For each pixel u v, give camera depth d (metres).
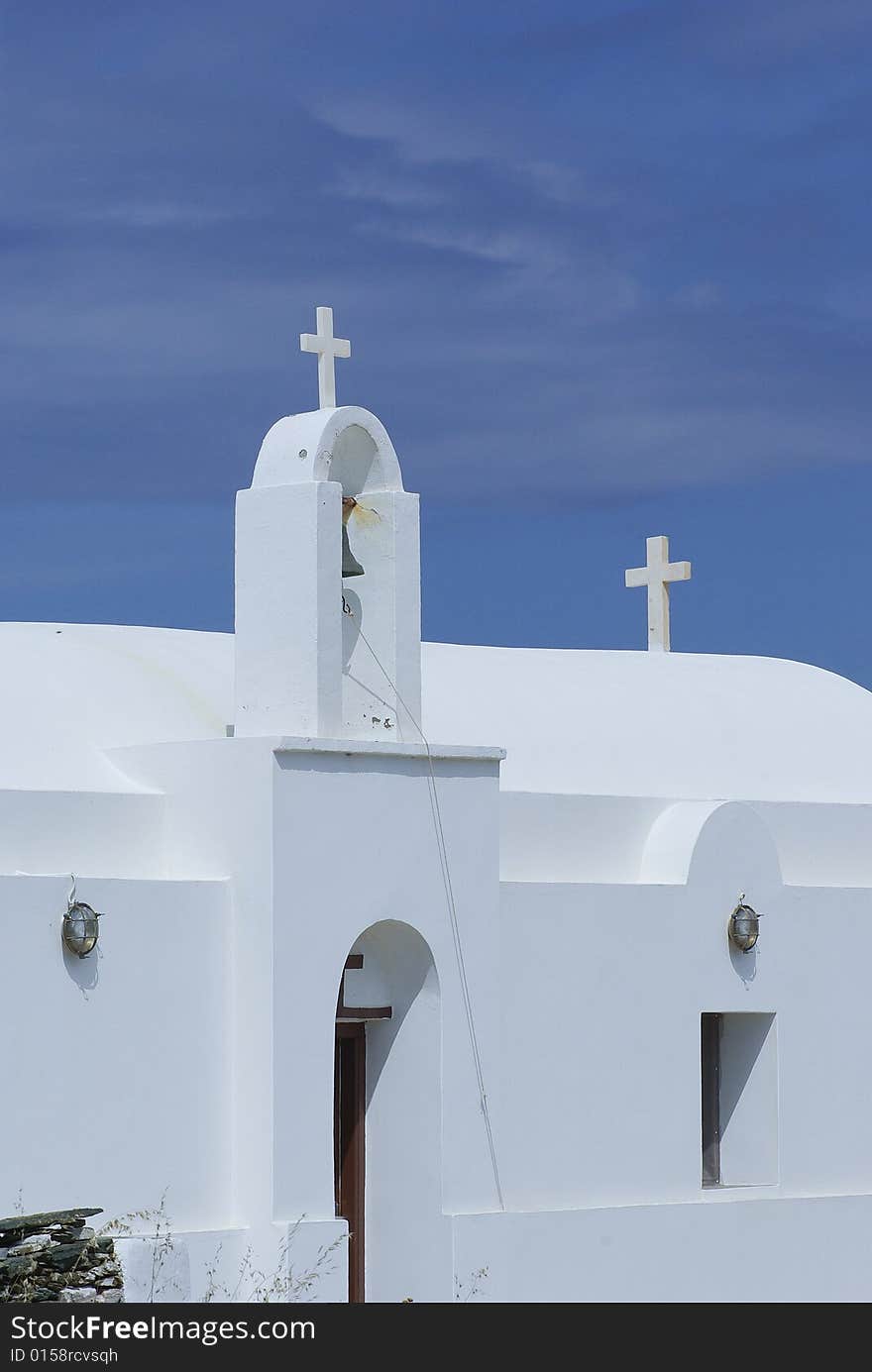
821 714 31.50
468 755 24.28
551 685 30.34
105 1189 21.67
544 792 26.48
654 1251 25.55
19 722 24.33
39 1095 21.30
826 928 27.84
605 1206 25.31
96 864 22.91
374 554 24.48
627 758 28.69
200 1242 21.98
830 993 27.80
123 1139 21.86
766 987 27.19
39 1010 21.38
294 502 23.69
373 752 23.42
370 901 23.34
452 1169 23.88
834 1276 27.22
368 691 24.42
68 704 24.91
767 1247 26.61
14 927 21.25
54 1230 20.19
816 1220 27.11
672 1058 26.20
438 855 24.02
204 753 23.23
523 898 25.02
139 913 22.17
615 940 25.81
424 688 29.00
